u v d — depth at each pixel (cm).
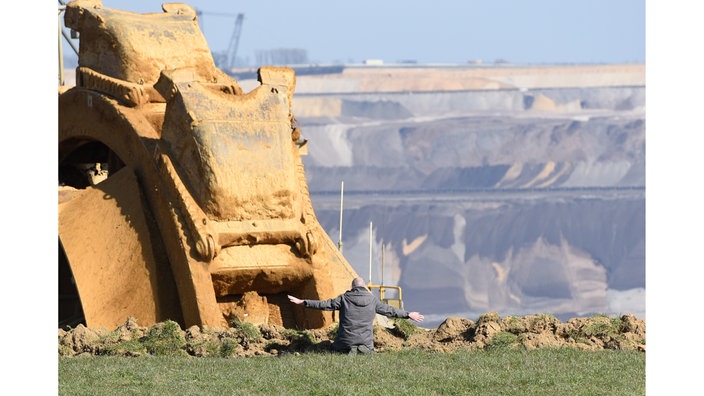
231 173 7794
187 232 7712
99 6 8956
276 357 6353
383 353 6425
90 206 8244
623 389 5459
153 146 8162
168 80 7988
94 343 6775
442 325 7012
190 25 8962
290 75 8325
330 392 5331
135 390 5394
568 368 5906
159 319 7756
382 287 8806
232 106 7975
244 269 7744
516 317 7019
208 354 6638
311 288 7938
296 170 8394
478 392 5375
